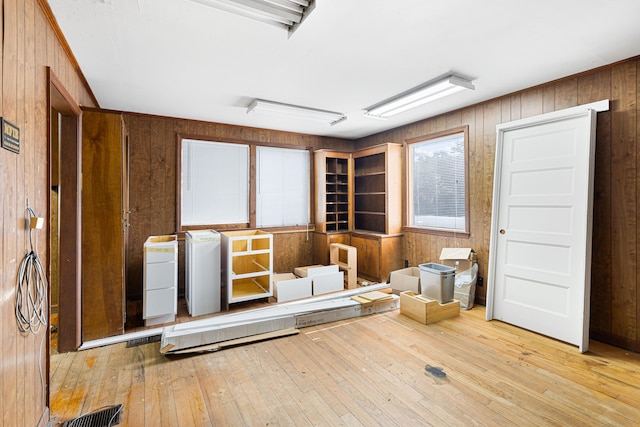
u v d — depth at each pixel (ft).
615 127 8.73
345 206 18.85
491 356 8.25
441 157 14.15
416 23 6.80
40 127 5.71
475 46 7.82
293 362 7.97
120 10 6.18
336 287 14.40
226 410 6.15
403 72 9.39
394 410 6.12
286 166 17.13
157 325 10.57
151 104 12.25
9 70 4.39
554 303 9.41
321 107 12.87
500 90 10.85
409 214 15.67
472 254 12.31
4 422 4.18
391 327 10.21
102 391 6.77
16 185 4.65
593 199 9.16
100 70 9.05
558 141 9.50
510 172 10.76
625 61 8.52
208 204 14.96
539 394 6.61
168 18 6.49
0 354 4.10
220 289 12.01
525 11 6.37
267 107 12.21
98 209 9.38
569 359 8.09
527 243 10.16
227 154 15.43
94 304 9.37
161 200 13.91
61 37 7.07
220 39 7.41
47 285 6.00
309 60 8.57
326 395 6.61
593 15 6.51
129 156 13.24
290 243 17.16
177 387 6.92
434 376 7.30
